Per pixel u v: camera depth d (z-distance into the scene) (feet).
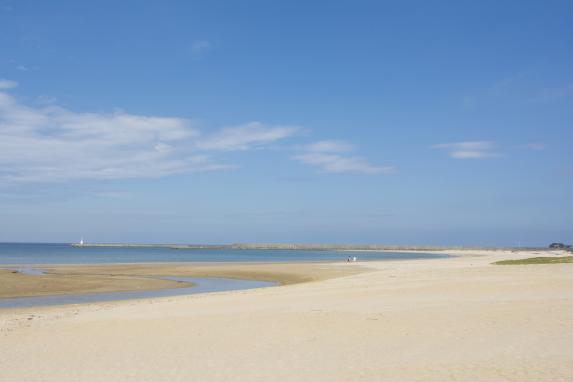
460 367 36.45
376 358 40.70
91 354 47.01
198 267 213.25
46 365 43.37
